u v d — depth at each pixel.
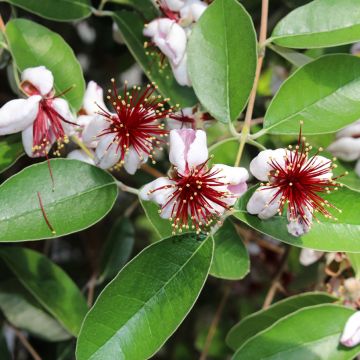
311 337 0.41
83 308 0.46
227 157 0.47
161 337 0.37
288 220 0.38
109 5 0.52
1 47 0.44
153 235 0.63
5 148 0.43
